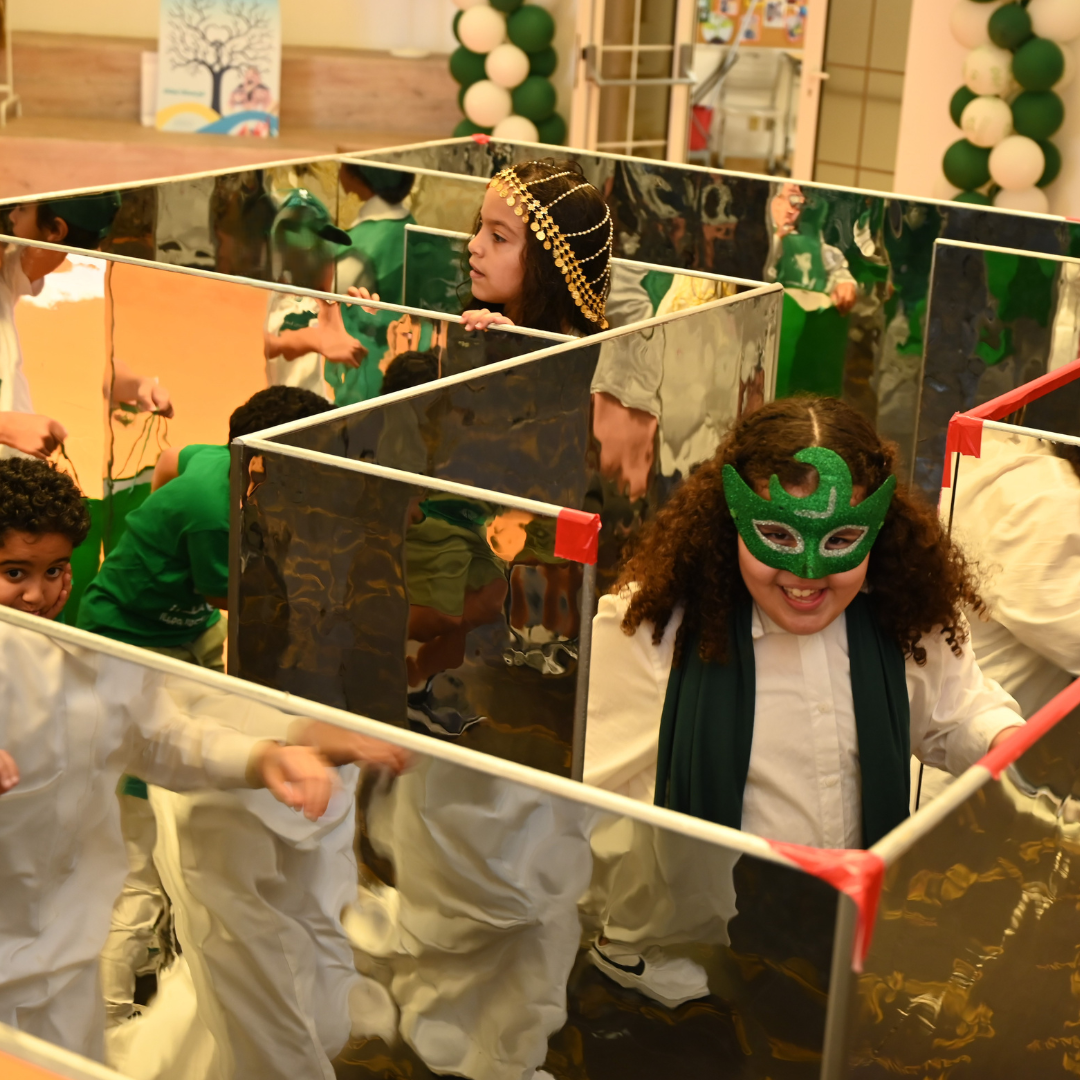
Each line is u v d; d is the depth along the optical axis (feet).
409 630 5.34
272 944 3.28
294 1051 3.36
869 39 21.89
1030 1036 3.63
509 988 3.10
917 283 11.30
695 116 28.76
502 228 8.09
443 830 3.01
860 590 4.39
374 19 25.72
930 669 4.44
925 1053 3.09
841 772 4.28
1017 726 4.32
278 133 23.77
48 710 3.29
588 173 12.79
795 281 11.91
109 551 8.54
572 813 2.87
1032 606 5.83
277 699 3.11
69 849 3.42
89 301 8.12
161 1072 3.49
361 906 3.16
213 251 11.23
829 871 2.65
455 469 6.13
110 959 3.45
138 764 3.28
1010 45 18.02
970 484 5.97
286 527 5.42
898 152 20.61
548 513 4.93
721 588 4.27
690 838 2.76
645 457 7.29
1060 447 5.64
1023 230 10.81
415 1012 3.20
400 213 11.84
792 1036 2.81
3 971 3.52
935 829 2.82
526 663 5.16
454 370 7.28
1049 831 3.33
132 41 24.45
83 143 22.12
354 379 7.58
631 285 9.30
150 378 8.10
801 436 4.09
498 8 21.88
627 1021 2.99
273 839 3.21
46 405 8.48
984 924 3.16
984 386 9.74
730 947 2.81
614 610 4.56
